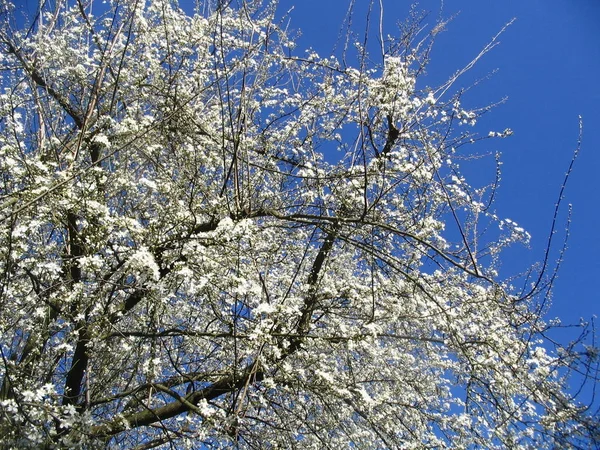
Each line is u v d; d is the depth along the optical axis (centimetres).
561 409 544
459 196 654
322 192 654
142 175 727
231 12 714
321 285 699
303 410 691
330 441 683
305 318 678
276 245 664
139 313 679
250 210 639
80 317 529
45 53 664
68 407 489
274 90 720
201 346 722
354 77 630
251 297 615
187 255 543
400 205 676
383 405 734
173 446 607
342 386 638
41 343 576
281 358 643
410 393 784
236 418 528
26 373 567
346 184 681
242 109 588
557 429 532
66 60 714
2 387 516
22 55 679
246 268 582
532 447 571
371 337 616
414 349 822
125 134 607
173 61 698
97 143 624
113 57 654
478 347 634
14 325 549
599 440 506
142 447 669
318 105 718
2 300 512
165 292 566
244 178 688
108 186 598
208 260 535
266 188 723
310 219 709
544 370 561
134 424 643
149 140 641
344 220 604
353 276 795
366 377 778
